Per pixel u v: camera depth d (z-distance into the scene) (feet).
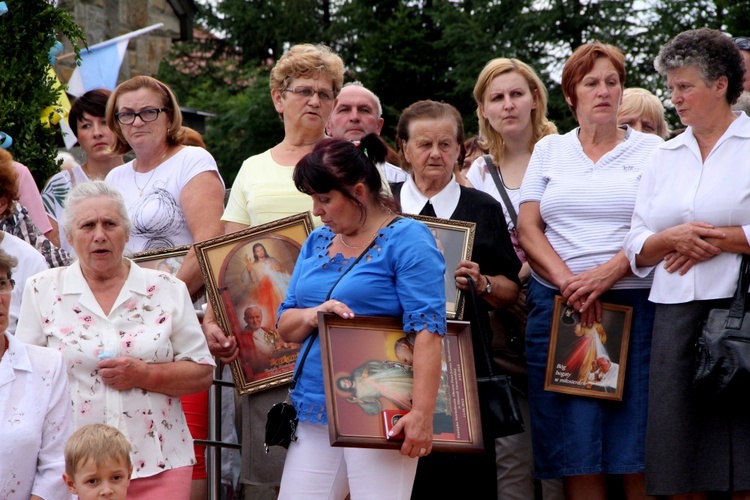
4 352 19.34
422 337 18.17
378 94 106.63
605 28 92.43
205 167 25.84
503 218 23.57
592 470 22.18
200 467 25.14
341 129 27.58
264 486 25.07
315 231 19.90
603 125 23.65
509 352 24.18
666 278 21.61
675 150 22.20
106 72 44.65
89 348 20.53
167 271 24.26
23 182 26.00
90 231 20.72
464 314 22.49
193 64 124.67
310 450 19.11
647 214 22.21
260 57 128.57
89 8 59.36
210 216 25.40
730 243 21.04
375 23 111.24
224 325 23.12
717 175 21.48
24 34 30.17
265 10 124.98
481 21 97.04
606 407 22.50
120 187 25.99
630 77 88.58
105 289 21.12
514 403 20.76
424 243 18.57
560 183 23.47
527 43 94.89
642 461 22.06
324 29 124.67
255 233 23.47
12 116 29.81
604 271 22.48
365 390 18.07
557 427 22.75
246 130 105.91
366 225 19.01
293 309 19.43
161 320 21.12
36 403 19.20
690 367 21.13
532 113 26.25
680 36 21.91
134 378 20.48
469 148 29.94
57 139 38.45
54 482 19.06
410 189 23.62
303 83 24.97
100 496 18.63
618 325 22.61
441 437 18.26
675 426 21.03
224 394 26.96
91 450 18.57
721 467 20.75
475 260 22.93
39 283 21.06
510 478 24.22
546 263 23.04
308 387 18.98
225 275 23.29
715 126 21.76
